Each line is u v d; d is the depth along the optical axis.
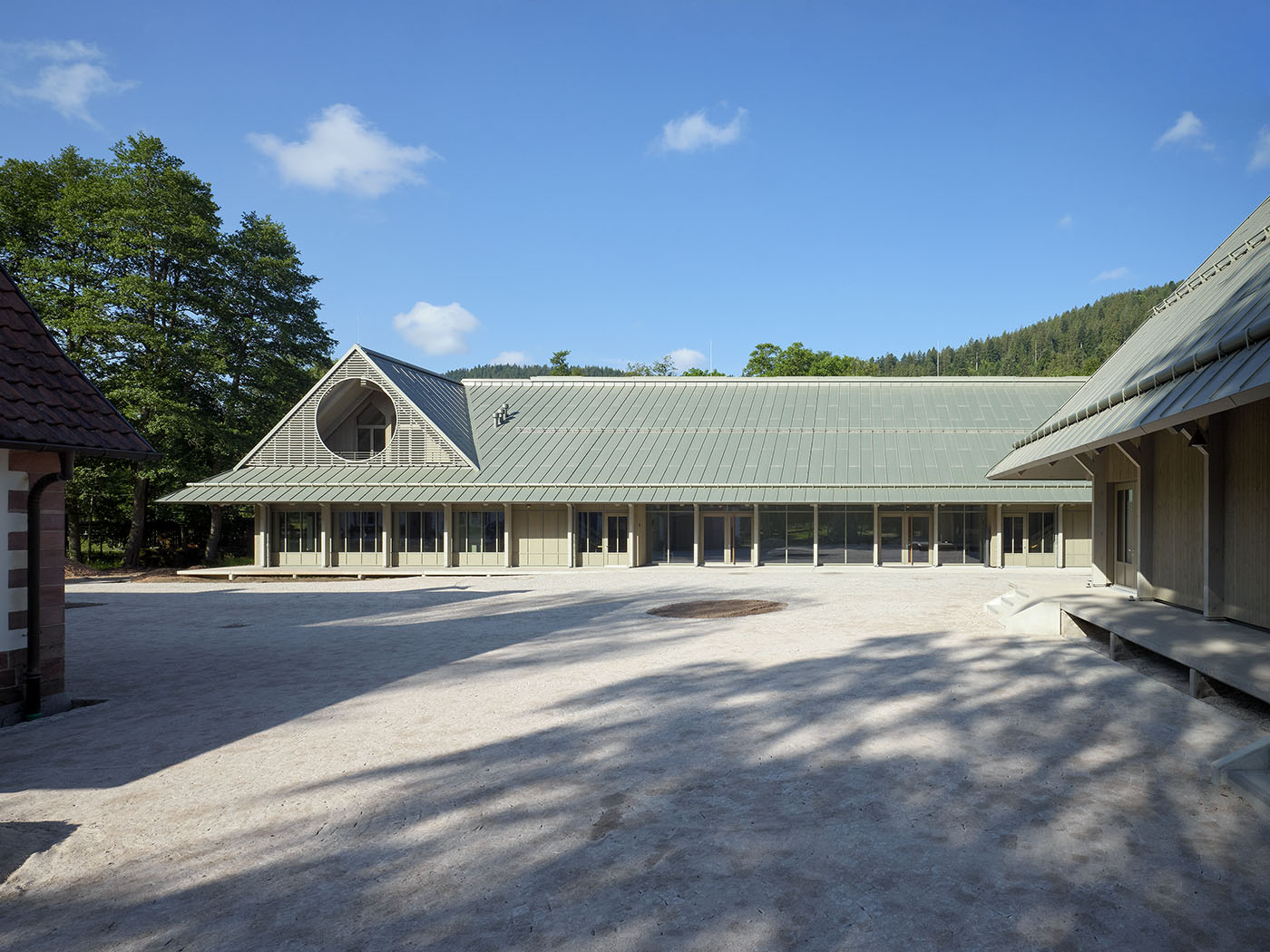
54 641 10.17
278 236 45.09
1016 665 11.17
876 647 12.66
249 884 4.98
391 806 6.26
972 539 34.72
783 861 5.11
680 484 34.00
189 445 41.06
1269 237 12.29
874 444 35.75
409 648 13.80
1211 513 12.05
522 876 4.98
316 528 36.53
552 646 13.66
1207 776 6.55
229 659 13.17
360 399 37.81
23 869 5.30
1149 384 11.08
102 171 38.72
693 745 7.62
